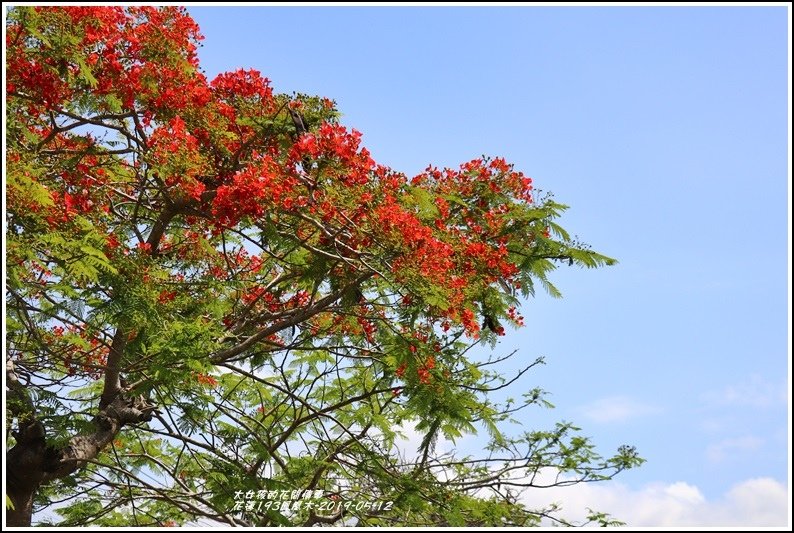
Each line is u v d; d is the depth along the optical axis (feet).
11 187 25.66
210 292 33.91
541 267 35.55
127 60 32.27
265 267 39.81
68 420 31.22
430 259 30.12
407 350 32.14
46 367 34.17
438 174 37.42
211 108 32.71
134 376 34.04
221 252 40.11
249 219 30.78
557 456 33.12
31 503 30.71
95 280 26.58
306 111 31.63
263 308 39.01
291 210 29.68
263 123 32.01
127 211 37.01
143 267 29.09
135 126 32.99
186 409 33.71
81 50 30.45
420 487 33.09
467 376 35.37
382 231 29.71
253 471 32.68
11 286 26.43
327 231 30.63
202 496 33.09
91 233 26.76
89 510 37.83
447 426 34.01
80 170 32.35
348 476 35.14
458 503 33.06
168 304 29.89
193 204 33.32
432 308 31.94
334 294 33.60
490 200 37.22
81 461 31.14
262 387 41.52
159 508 40.86
